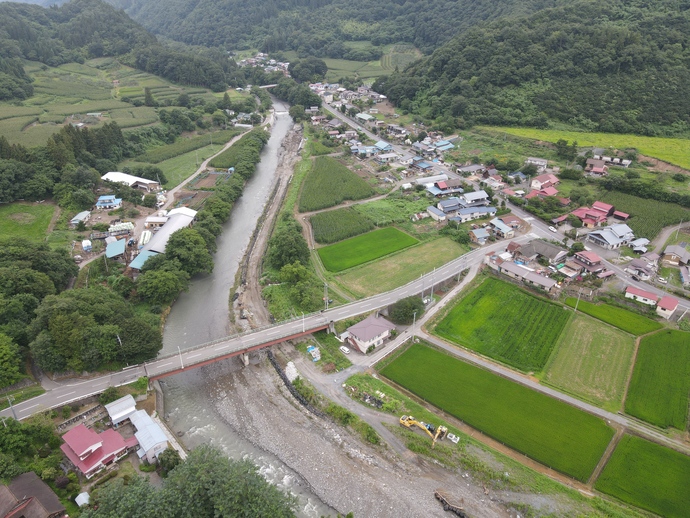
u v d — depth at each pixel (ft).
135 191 489.67
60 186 450.30
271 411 262.88
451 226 434.71
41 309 266.57
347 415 249.55
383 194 524.52
